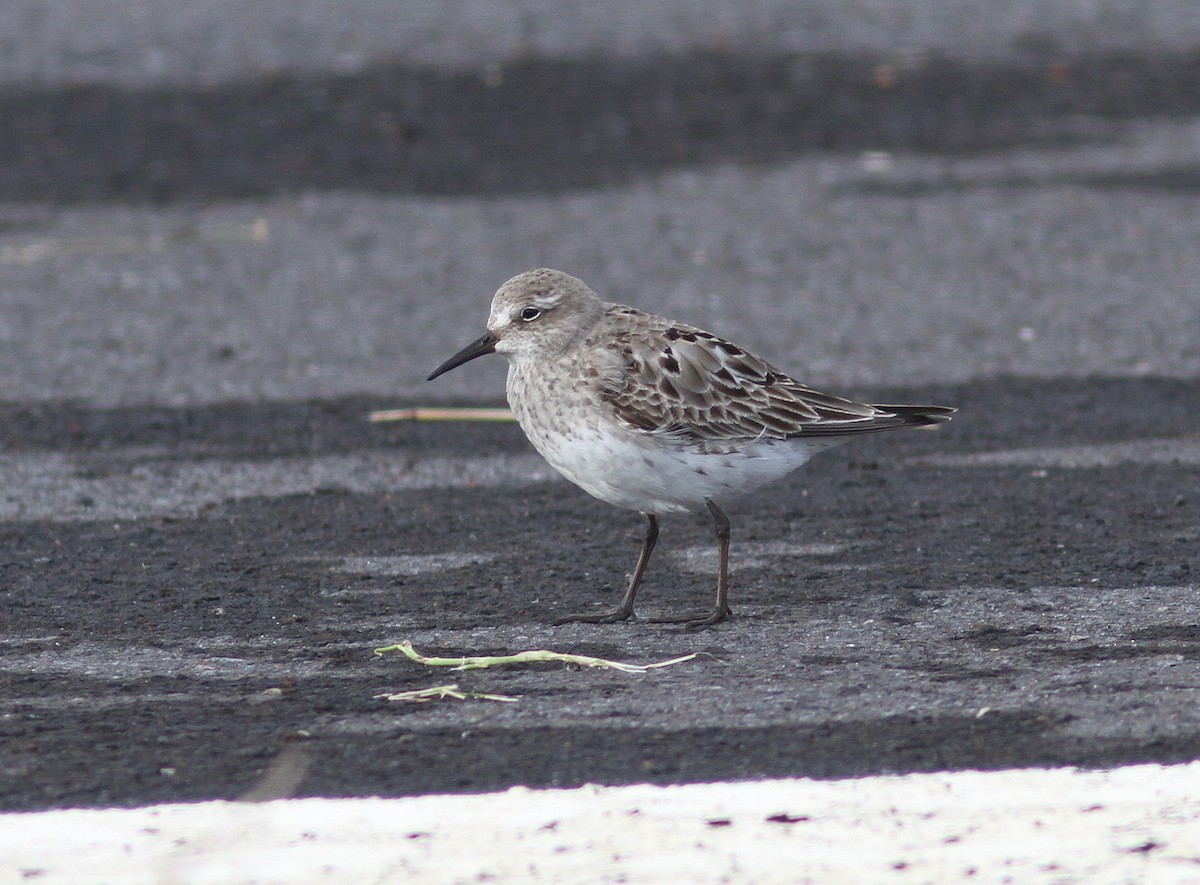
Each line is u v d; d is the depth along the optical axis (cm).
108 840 689
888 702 831
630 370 996
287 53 3184
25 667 922
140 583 1094
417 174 2573
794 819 698
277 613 1027
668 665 908
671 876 650
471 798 723
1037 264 2081
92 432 1511
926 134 2742
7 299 2005
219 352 1794
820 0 3559
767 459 1017
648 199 2441
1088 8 3488
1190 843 668
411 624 1001
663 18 3431
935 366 1692
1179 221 2245
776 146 2695
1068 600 1012
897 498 1284
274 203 2448
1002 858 660
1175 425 1481
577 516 1255
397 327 1888
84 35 3325
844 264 2106
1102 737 774
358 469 1394
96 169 2602
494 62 3128
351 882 650
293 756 774
